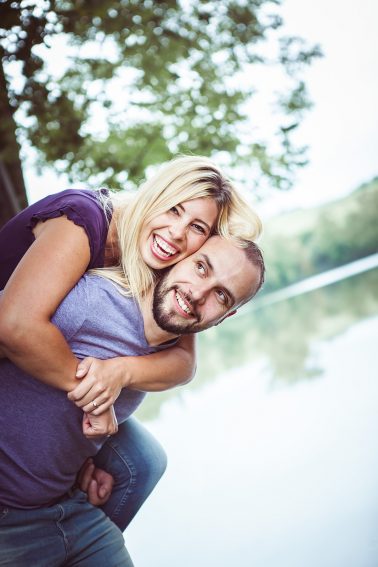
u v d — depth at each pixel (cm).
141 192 221
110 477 248
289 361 1110
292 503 407
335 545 334
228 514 411
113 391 209
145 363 220
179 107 596
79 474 241
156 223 217
